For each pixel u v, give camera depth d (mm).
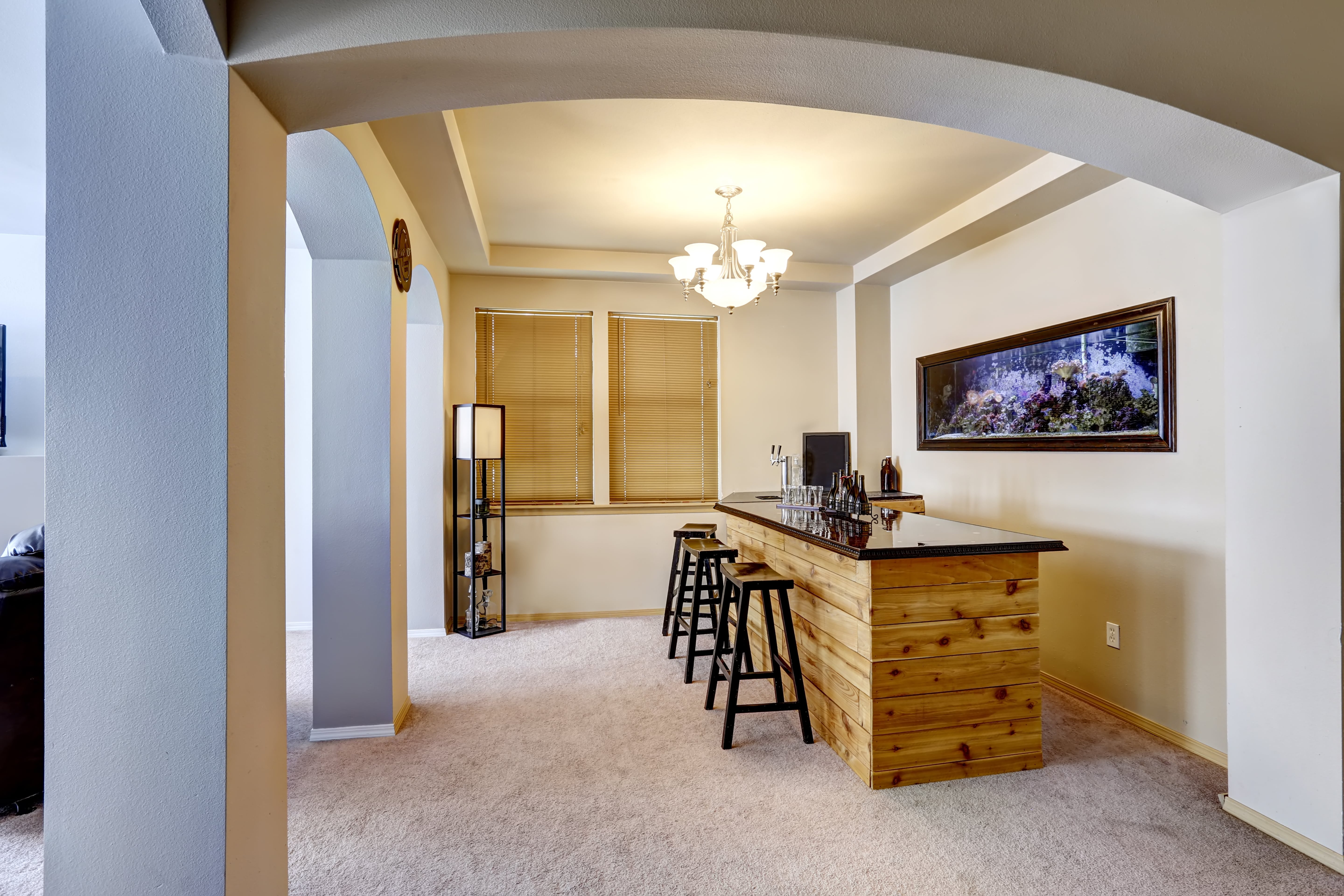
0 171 3117
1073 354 3244
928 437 4531
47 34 1292
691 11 1446
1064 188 3074
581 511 4867
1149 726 2828
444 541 4469
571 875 1894
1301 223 1988
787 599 2760
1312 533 1977
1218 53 1729
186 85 1313
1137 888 1831
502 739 2789
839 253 4621
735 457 5113
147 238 1293
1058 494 3367
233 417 1341
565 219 3908
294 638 4406
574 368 4910
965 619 2439
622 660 3861
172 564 1293
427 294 4070
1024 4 1593
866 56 1561
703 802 2277
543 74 1598
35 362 4148
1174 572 2738
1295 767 2018
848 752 2543
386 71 1475
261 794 1443
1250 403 2139
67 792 1272
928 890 1824
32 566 2314
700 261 3236
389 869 1920
